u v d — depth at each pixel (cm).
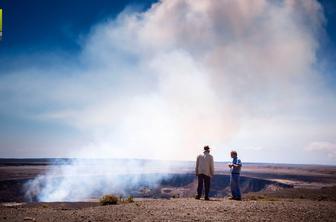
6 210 1113
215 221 850
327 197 1745
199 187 1477
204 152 1490
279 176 8606
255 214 957
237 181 1471
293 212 1000
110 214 970
